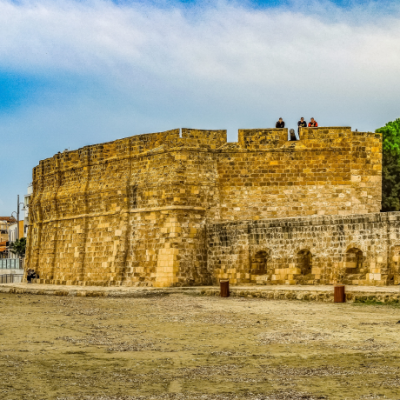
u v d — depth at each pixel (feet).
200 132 148.36
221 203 147.54
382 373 55.52
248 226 136.77
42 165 189.47
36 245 187.32
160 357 63.82
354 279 119.34
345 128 146.72
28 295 145.79
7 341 72.79
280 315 91.91
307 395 48.88
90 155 169.17
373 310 94.17
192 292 131.13
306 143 146.61
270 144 147.33
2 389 50.98
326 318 87.40
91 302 120.37
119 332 79.61
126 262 152.97
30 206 197.16
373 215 117.60
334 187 145.89
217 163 148.36
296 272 128.88
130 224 154.30
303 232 128.26
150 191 150.10
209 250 144.87
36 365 59.82
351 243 120.78
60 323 87.86
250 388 51.29
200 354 65.26
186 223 144.05
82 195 168.35
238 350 67.21
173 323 86.84
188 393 49.98
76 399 48.42
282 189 146.41
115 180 160.04
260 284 133.59
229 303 110.11
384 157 186.19
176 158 145.69
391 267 114.93
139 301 120.26
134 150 157.07
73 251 170.71
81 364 60.44
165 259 143.33
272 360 61.93
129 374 56.44
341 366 58.59
